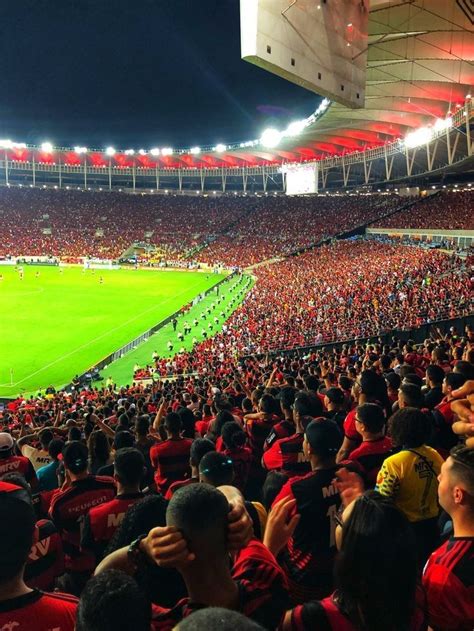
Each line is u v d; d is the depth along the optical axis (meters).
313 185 87.81
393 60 39.81
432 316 31.84
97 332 49.25
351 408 10.69
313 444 4.53
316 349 31.69
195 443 6.12
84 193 126.69
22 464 8.45
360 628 2.47
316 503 4.38
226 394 15.96
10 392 34.09
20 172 128.88
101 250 107.31
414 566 2.47
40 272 89.56
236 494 3.27
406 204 93.62
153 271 94.44
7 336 47.41
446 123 58.31
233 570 3.10
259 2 13.65
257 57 13.72
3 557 2.87
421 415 5.03
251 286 74.00
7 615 2.91
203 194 129.88
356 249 82.12
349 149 96.25
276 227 107.50
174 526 2.62
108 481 6.41
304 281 65.12
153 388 26.55
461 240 70.62
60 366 39.31
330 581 4.36
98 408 20.88
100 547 5.30
